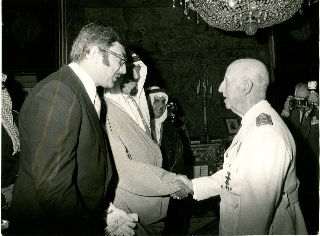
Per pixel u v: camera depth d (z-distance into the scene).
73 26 5.71
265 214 1.68
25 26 5.59
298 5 2.44
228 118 6.09
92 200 1.80
